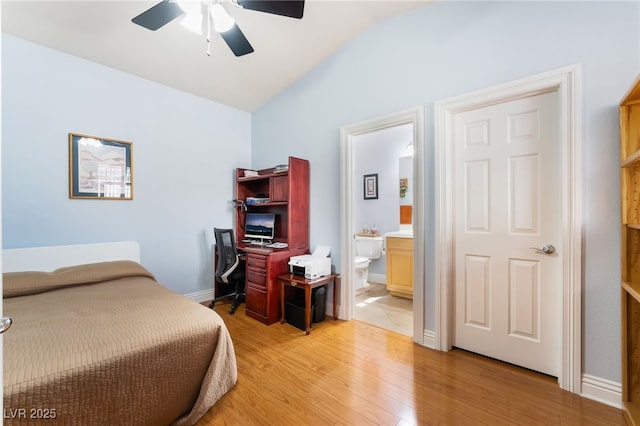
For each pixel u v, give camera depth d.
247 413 1.69
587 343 1.81
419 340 2.49
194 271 3.57
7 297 2.00
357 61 2.91
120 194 2.98
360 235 4.54
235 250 3.21
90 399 1.27
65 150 2.66
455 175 2.40
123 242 2.96
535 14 1.97
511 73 2.06
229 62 3.07
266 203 3.56
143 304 1.88
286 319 2.97
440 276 2.37
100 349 1.35
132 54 2.79
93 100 2.82
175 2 1.81
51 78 2.59
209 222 3.71
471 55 2.23
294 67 3.28
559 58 1.89
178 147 3.42
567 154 1.85
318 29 2.78
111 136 2.93
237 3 1.86
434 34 2.41
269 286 2.93
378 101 2.76
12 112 2.41
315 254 3.20
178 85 3.35
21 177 2.45
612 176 1.73
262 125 3.98
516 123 2.12
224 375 1.80
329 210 3.19
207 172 3.69
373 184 4.55
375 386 1.92
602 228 1.76
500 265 2.20
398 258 3.79
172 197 3.37
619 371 1.72
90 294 2.09
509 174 2.15
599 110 1.76
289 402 1.78
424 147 2.46
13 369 1.18
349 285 3.03
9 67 2.40
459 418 1.65
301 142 3.46
